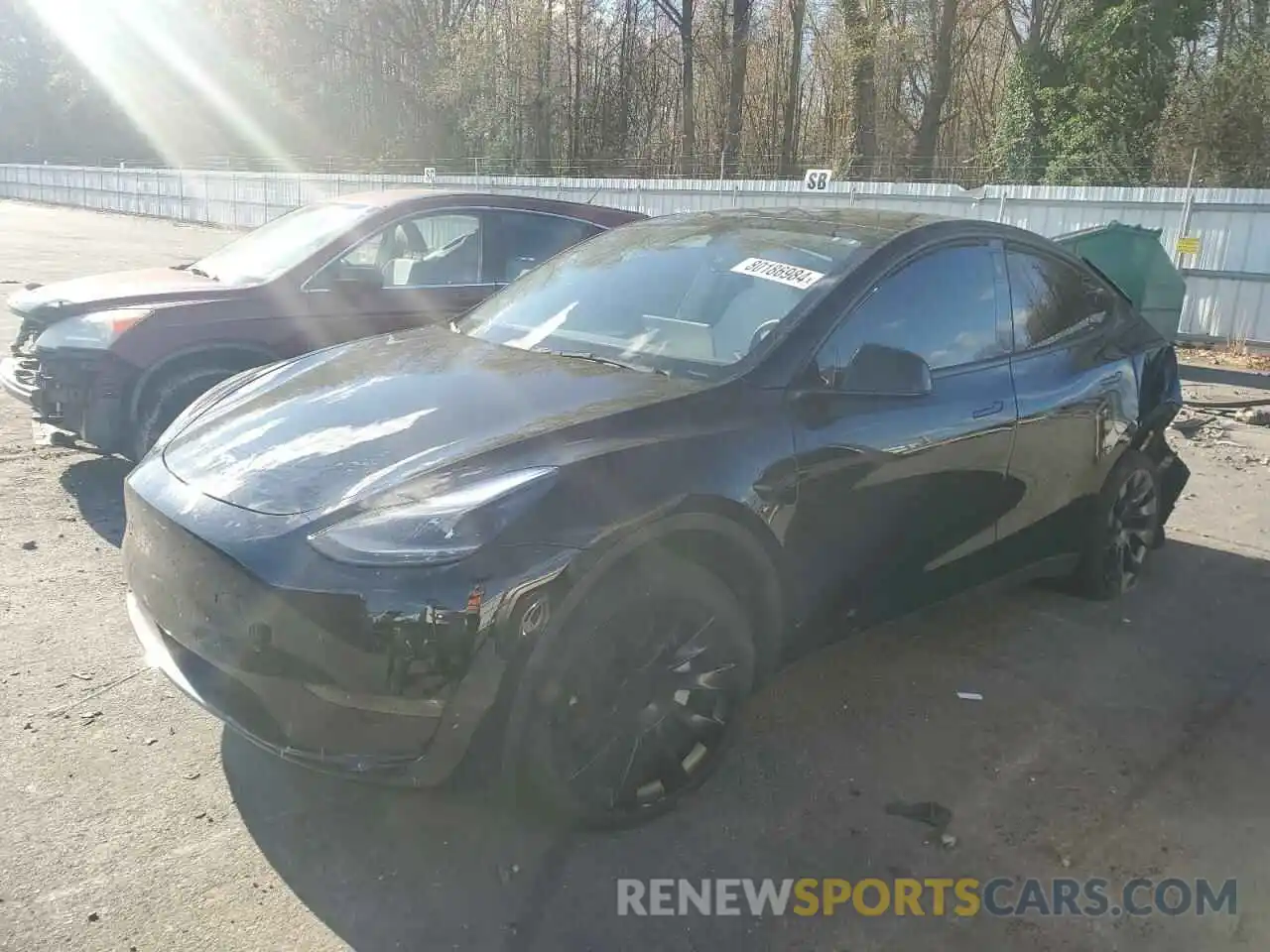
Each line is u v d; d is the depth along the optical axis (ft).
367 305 19.99
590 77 134.72
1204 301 42.65
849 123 99.71
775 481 10.23
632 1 132.26
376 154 144.25
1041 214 46.37
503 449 9.34
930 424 11.78
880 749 11.56
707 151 128.77
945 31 98.48
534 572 8.55
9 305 19.97
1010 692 13.01
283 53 153.99
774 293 11.78
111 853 9.21
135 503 10.26
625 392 10.46
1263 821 10.54
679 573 9.57
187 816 9.77
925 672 13.46
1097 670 13.70
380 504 8.91
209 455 10.28
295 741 8.69
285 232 21.35
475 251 21.70
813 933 8.75
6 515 17.34
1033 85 89.97
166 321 18.01
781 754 11.37
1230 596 16.44
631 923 8.73
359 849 9.45
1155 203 43.29
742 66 119.03
